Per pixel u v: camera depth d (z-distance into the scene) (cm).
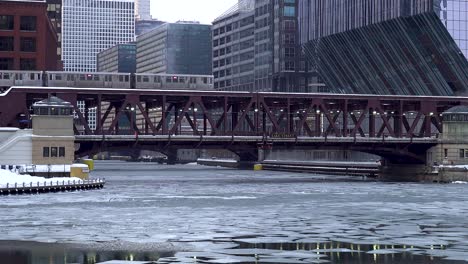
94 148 12538
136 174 17925
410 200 9269
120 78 14075
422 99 14350
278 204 8612
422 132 14788
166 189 11425
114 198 9338
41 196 9412
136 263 4491
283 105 14975
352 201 9106
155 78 14300
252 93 13275
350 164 17750
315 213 7512
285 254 4862
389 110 15688
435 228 6269
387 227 6328
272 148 13262
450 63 18588
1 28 17262
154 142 12781
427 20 18325
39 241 5350
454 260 4688
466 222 6719
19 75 13750
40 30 17450
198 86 14550
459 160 13975
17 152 11331
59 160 11538
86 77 13938
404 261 4653
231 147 13200
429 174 13988
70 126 11612
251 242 5372
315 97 13675
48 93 12319
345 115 13800
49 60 19775
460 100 14588
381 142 13725
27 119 12456
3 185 9625
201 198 9512
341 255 4850
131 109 12744
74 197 9369
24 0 17400
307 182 13950
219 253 4875
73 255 4766
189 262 4528
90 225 6322
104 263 4491
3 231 5903
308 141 13325
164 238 5534
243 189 11575
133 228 6128
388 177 15275
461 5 18300
